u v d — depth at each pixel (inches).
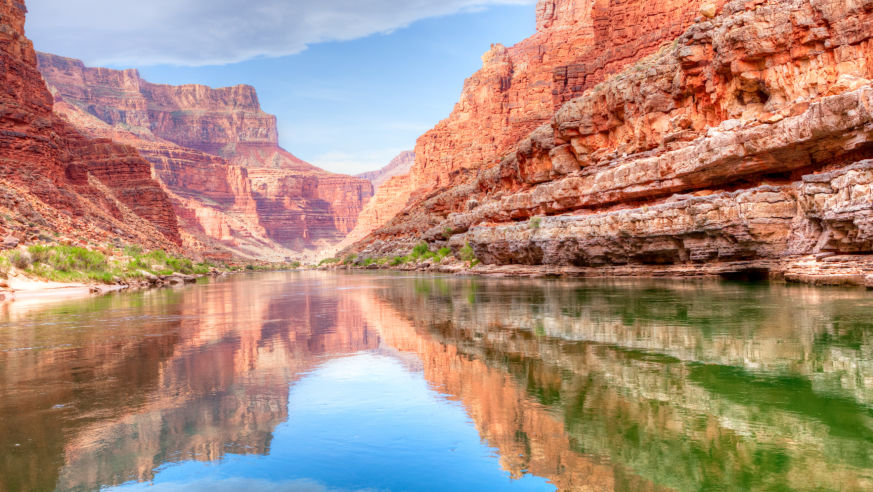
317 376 574.9
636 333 729.6
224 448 376.8
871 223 930.1
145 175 6978.4
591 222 1737.2
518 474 326.6
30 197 3373.5
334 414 445.4
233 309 1304.1
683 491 297.6
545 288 1503.4
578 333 753.6
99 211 4864.7
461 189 4279.0
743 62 1398.9
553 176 2320.4
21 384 549.3
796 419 401.4
